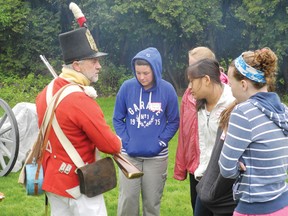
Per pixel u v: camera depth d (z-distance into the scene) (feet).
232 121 9.72
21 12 55.88
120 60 58.54
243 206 9.93
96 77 11.74
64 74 11.59
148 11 51.13
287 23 47.73
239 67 9.95
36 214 18.60
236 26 53.83
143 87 14.78
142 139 14.70
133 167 11.48
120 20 53.11
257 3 48.19
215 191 11.23
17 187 21.62
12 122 22.25
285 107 10.07
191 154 13.76
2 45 57.57
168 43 55.47
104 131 11.14
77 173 11.23
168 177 22.94
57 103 11.16
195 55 13.79
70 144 11.23
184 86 56.75
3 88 50.21
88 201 11.41
